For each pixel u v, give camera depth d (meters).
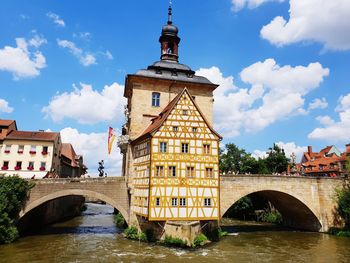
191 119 29.80
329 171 63.88
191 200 28.25
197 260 22.77
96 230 36.72
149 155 28.38
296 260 23.98
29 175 44.66
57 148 50.50
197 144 29.48
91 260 22.47
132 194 32.41
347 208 36.59
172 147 28.67
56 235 32.94
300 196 38.34
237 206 54.34
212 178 29.31
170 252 24.97
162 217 27.28
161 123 28.72
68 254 24.27
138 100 35.16
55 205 44.59
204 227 29.81
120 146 37.69
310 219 40.50
